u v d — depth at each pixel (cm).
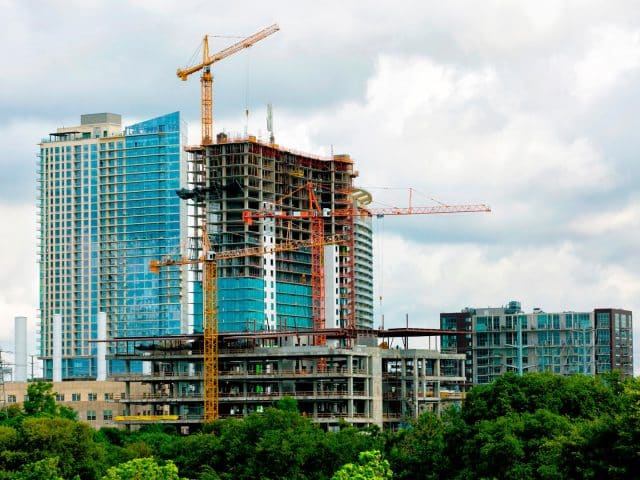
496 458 17925
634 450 15350
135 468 16838
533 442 18062
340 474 13575
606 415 17400
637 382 16525
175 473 17150
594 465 15812
